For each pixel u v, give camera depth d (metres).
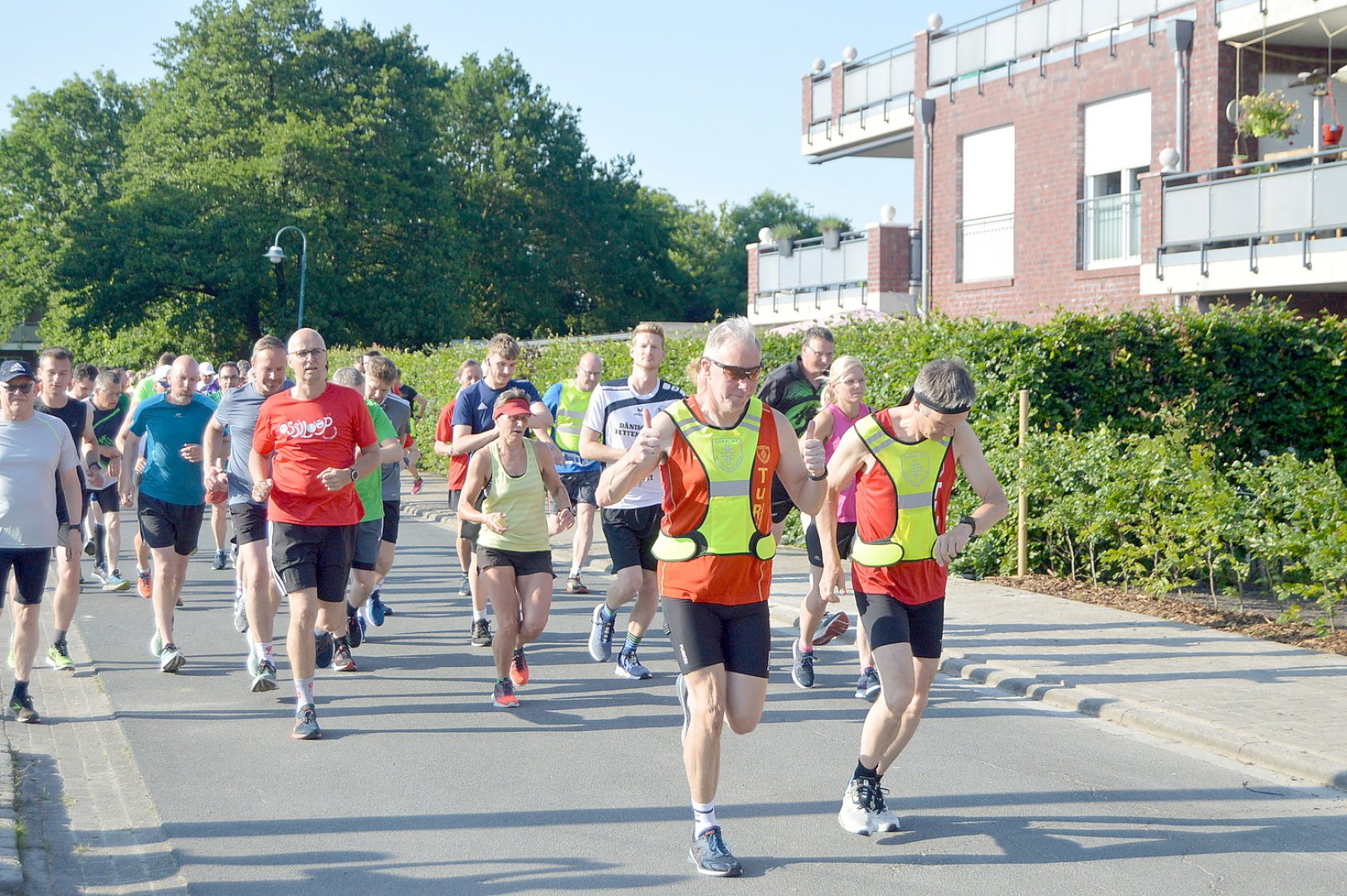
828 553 6.72
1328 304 18.34
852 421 7.36
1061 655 8.58
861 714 7.36
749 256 29.42
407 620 10.56
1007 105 22.55
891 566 5.16
